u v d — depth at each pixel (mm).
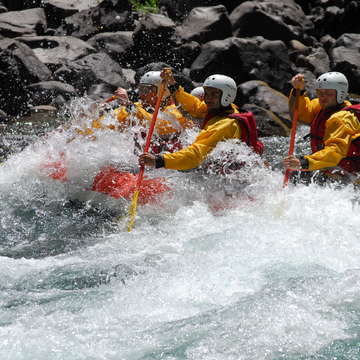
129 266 15828
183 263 15828
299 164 18062
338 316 12914
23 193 21719
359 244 16516
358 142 19828
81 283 14930
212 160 19766
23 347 11953
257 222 18281
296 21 48125
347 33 48938
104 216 20031
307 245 16500
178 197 20000
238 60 41219
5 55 37656
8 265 16047
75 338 12297
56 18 47969
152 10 49281
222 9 45438
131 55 44656
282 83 41812
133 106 22438
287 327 12508
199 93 24828
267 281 14523
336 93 20422
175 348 11930
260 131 34156
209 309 13352
